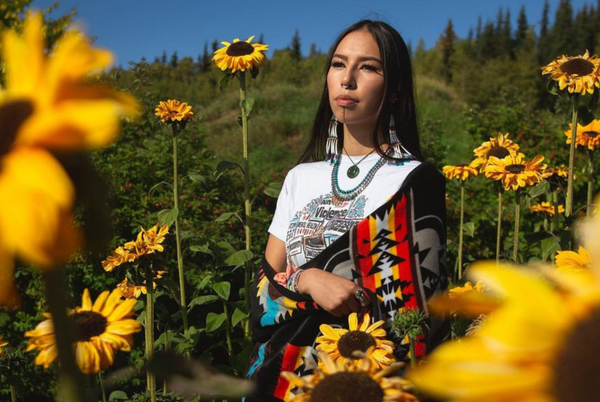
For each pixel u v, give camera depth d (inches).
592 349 11.5
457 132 471.8
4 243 13.4
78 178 14.9
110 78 214.5
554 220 114.1
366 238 60.4
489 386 11.7
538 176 94.7
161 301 147.8
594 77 87.8
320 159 77.5
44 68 15.7
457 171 126.3
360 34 65.3
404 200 60.4
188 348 108.1
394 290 59.0
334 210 65.1
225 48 115.2
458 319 61.1
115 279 139.6
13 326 143.4
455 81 919.0
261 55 113.0
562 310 12.4
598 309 12.3
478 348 12.2
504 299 12.6
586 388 11.3
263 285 65.9
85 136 14.0
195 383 18.1
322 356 31.4
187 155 197.5
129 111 14.9
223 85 116.6
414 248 59.6
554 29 1665.8
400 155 65.2
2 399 116.3
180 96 606.5
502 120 249.3
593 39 1594.5
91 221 15.0
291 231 67.3
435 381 11.9
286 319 61.7
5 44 16.2
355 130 66.6
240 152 433.4
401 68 65.6
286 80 776.3
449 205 190.5
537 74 906.7
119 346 27.4
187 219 174.7
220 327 121.8
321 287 58.5
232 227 184.1
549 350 11.8
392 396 28.5
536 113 291.3
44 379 114.9
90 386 27.0
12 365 81.4
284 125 466.0
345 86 64.4
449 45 1343.5
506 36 1710.1
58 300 15.3
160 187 182.2
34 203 13.4
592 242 13.8
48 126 13.9
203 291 149.6
